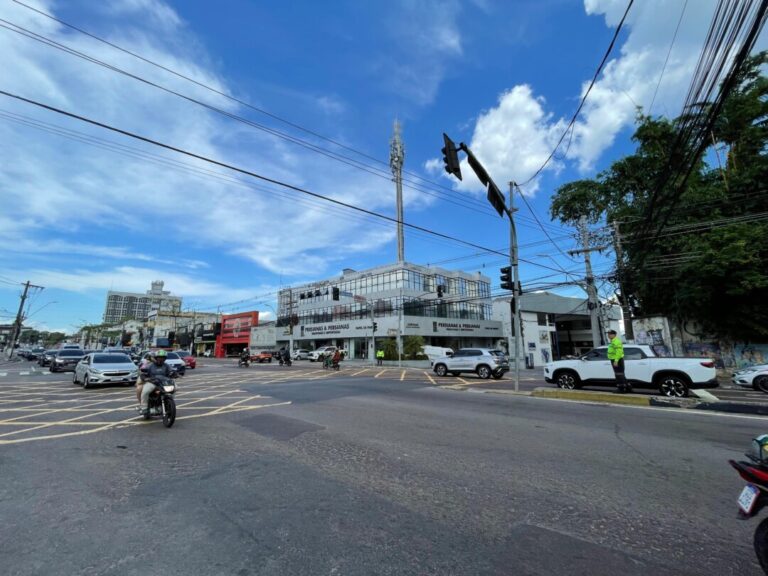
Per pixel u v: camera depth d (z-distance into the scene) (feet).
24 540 10.75
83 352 89.45
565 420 27.12
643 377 40.19
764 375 43.86
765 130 74.69
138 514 12.34
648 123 87.35
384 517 12.09
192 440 21.58
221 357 238.89
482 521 11.83
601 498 13.53
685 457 18.19
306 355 163.12
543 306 176.04
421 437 22.13
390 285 157.99
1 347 341.21
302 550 10.19
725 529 11.35
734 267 63.72
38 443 21.01
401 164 231.71
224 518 12.05
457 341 173.78
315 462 17.54
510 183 50.29
